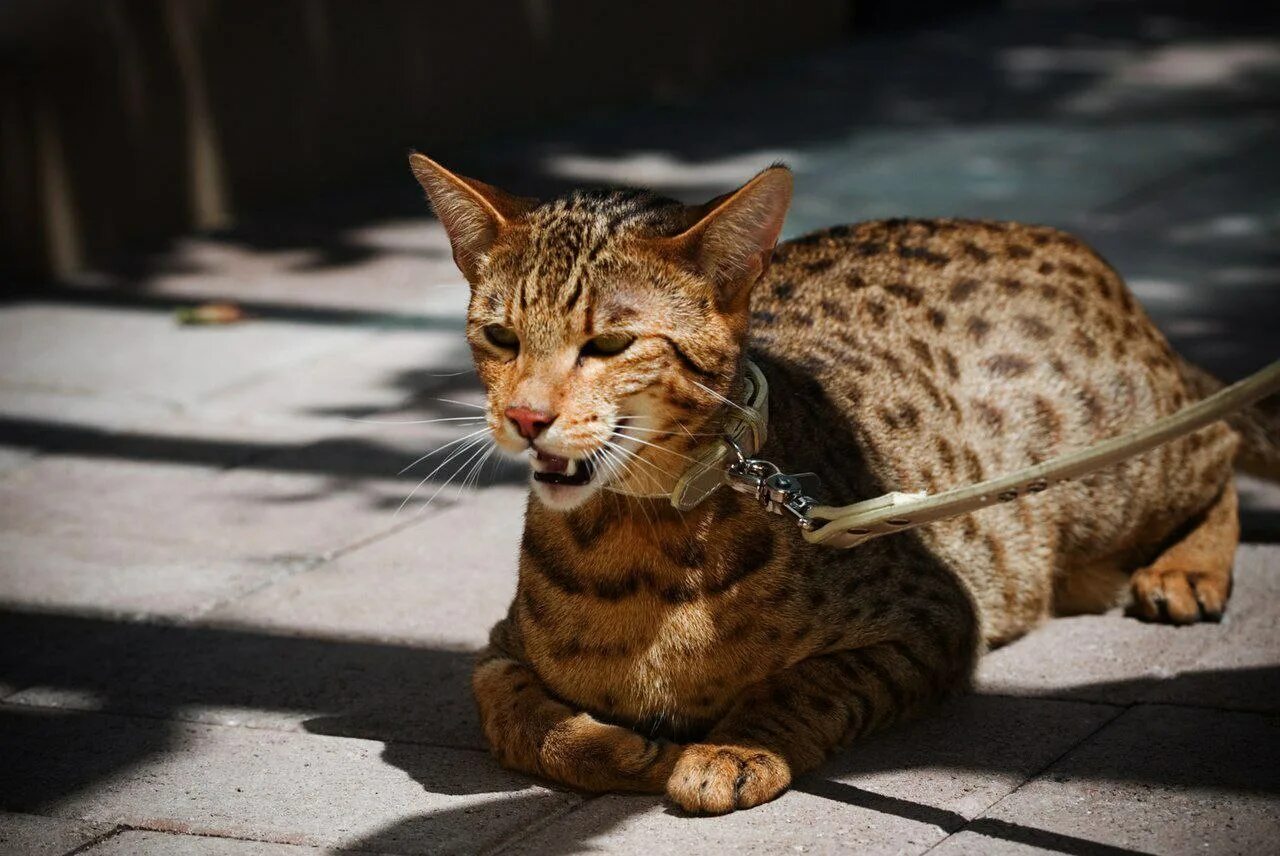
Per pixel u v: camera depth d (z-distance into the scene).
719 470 3.66
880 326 4.51
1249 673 4.18
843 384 4.29
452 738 4.09
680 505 3.62
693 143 10.43
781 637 3.78
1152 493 4.69
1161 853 3.34
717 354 3.65
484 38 10.60
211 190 9.29
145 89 8.90
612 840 3.51
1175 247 7.93
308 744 4.08
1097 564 4.78
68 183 8.59
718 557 3.70
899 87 11.78
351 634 4.72
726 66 12.41
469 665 4.49
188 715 4.27
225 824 3.68
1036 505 4.50
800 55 13.07
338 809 3.73
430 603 4.91
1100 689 4.16
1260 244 7.91
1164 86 11.37
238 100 9.34
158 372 7.06
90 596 5.05
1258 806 3.51
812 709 3.76
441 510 5.66
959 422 4.42
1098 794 3.61
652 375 3.59
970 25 14.08
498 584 5.03
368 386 6.81
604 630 3.75
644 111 11.46
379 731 4.14
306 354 7.22
